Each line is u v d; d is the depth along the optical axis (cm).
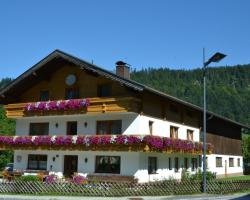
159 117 3209
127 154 2923
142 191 2403
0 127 5447
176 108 3512
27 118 3453
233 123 4859
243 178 4284
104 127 3083
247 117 14325
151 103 3106
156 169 3131
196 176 3153
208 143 3875
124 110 2852
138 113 2927
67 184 2452
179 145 3206
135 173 2867
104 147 2909
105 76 2897
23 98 3538
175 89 19400
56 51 3130
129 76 3441
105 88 3111
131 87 2786
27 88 3500
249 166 5650
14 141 3369
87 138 2975
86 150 2992
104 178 2948
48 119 3388
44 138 3198
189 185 2562
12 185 2528
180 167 3522
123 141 2816
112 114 3020
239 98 16750
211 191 2608
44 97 3431
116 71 3409
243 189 2819
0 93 3403
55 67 3334
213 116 4106
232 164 4912
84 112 3033
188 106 3469
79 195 2383
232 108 15000
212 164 4228
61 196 2334
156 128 3150
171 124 3388
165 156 3281
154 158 3130
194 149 3500
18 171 3350
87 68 2981
